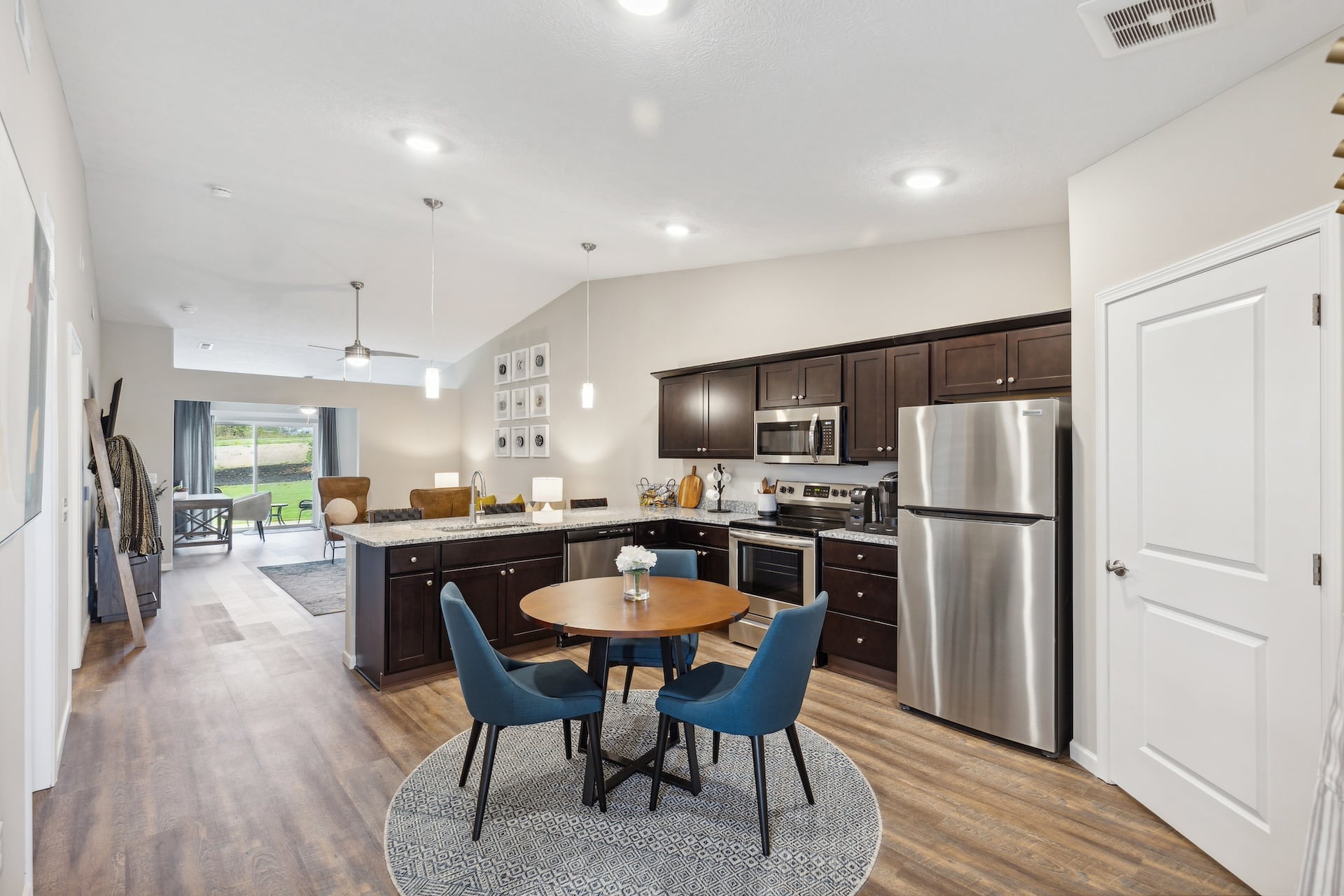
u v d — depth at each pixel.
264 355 8.98
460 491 7.42
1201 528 2.10
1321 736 1.72
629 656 2.82
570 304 6.68
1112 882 1.95
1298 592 1.78
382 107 2.69
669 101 2.43
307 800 2.38
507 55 2.20
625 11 1.91
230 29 2.20
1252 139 1.97
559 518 4.25
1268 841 1.86
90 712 3.17
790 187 3.21
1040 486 2.75
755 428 4.56
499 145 2.99
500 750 2.81
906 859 2.05
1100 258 2.61
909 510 3.24
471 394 8.66
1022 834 2.20
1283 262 1.83
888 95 2.27
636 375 5.94
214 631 4.62
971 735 2.98
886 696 3.46
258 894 1.88
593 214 3.95
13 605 1.65
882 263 4.26
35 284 1.64
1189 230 2.20
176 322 6.91
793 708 2.16
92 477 4.66
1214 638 2.05
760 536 4.14
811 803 2.36
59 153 2.52
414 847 2.10
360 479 8.04
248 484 11.08
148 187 4.20
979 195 3.14
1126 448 2.45
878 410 3.85
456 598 2.19
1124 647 2.45
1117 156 2.54
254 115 2.87
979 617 2.95
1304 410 1.77
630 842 2.13
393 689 3.50
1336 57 0.97
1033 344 3.19
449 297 6.70
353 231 5.02
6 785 1.56
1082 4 1.68
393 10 2.01
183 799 2.39
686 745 2.65
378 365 9.69
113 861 2.03
